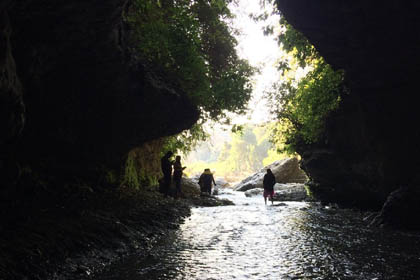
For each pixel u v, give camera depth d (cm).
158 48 1262
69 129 1027
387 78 1098
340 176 1695
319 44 1090
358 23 930
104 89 1009
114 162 1412
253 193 2889
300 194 2364
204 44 2020
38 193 884
